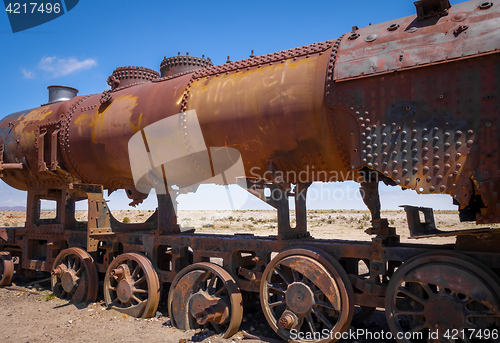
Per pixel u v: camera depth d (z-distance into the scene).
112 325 5.12
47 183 7.31
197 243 5.22
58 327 5.11
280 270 4.38
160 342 4.48
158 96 5.51
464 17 3.44
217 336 4.61
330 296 3.88
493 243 3.36
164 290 7.00
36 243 7.82
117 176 6.36
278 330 4.27
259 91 4.50
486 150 3.12
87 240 5.88
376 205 4.18
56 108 7.10
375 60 3.75
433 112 3.40
